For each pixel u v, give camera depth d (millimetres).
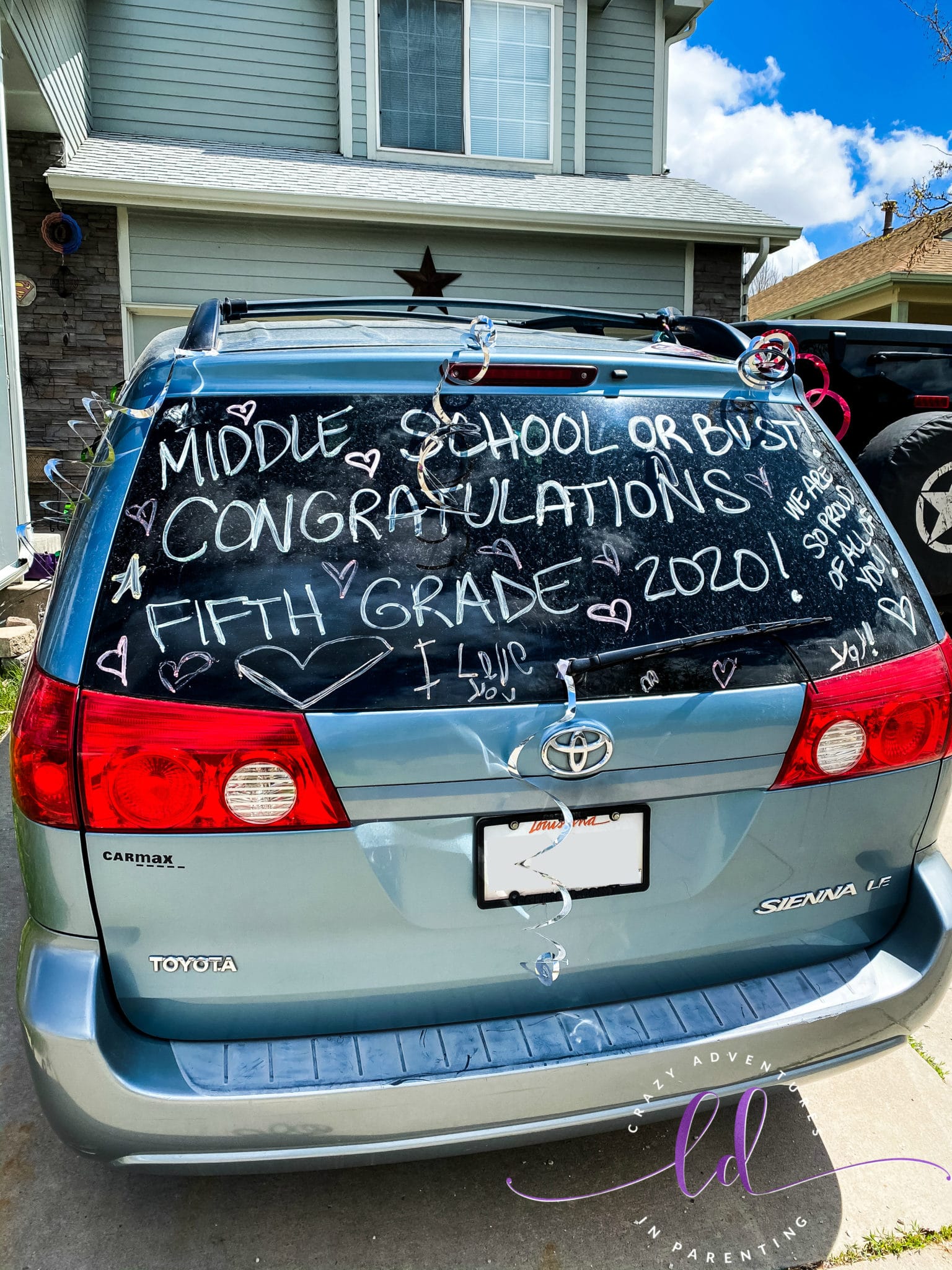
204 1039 1567
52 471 2102
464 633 1605
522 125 10359
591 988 1706
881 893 1905
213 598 1551
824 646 1782
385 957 1590
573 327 3166
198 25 9391
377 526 1645
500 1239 1915
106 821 1484
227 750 1489
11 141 8102
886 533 2010
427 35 9945
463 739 1550
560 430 1799
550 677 1610
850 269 17703
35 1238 1896
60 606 1569
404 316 2842
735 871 1743
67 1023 1463
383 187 9195
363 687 1542
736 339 2555
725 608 1745
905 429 4887
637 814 1660
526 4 10164
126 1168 1534
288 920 1541
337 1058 1553
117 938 1524
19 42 6398
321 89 9797
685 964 1757
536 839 1611
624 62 10758
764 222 9961
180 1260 1851
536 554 1691
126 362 8734
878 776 1829
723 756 1684
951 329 5551
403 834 1558
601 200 9938
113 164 8461
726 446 1907
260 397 1702
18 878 3279
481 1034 1619
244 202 8492
